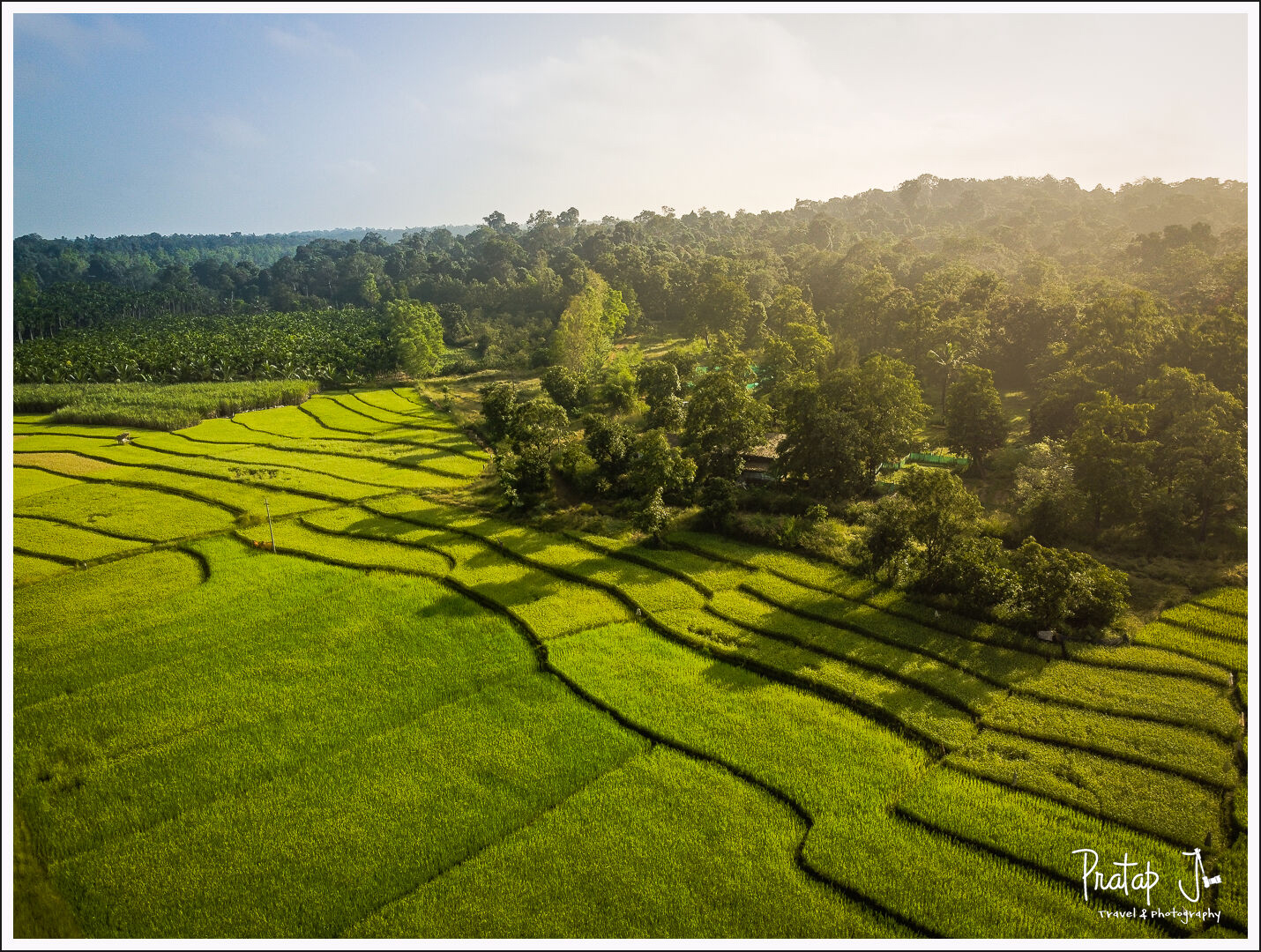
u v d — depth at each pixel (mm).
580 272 199375
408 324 161250
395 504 76312
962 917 28500
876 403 80062
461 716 42000
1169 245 166625
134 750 39656
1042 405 85750
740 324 148875
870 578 57125
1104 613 47969
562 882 30766
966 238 197000
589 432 82625
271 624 52094
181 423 111250
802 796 35062
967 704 41500
